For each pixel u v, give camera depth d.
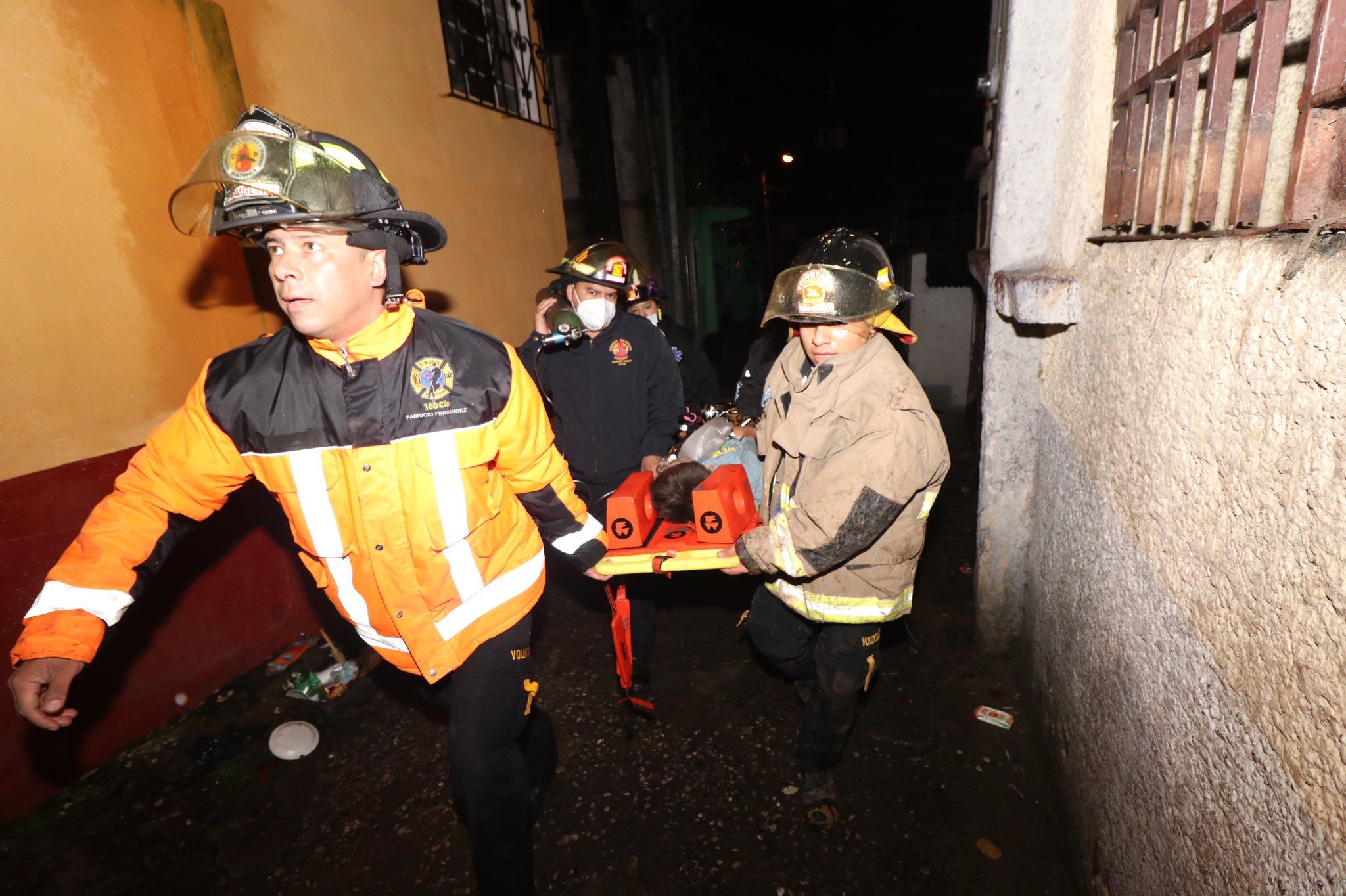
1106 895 1.57
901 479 1.73
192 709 2.85
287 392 1.44
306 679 2.93
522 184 4.98
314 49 3.20
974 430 6.19
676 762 2.48
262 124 1.35
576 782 2.43
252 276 2.96
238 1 2.85
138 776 2.54
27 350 2.30
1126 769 1.46
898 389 1.76
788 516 1.87
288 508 1.52
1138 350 1.46
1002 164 2.43
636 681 2.72
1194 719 1.11
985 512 2.76
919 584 3.63
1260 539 0.90
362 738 2.71
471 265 4.26
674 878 2.04
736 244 18.66
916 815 2.20
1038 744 2.39
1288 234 0.90
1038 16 2.27
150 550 1.49
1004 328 2.55
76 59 2.38
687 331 3.89
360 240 1.33
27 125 2.27
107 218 2.49
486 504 1.61
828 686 2.05
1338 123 0.85
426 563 1.54
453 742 1.69
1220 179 1.17
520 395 1.61
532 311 5.00
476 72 4.54
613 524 2.17
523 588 1.75
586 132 8.65
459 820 2.30
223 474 1.52
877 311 1.78
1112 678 1.57
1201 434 1.11
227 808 2.40
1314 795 0.75
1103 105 1.89
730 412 3.48
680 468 2.41
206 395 1.45
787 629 2.21
